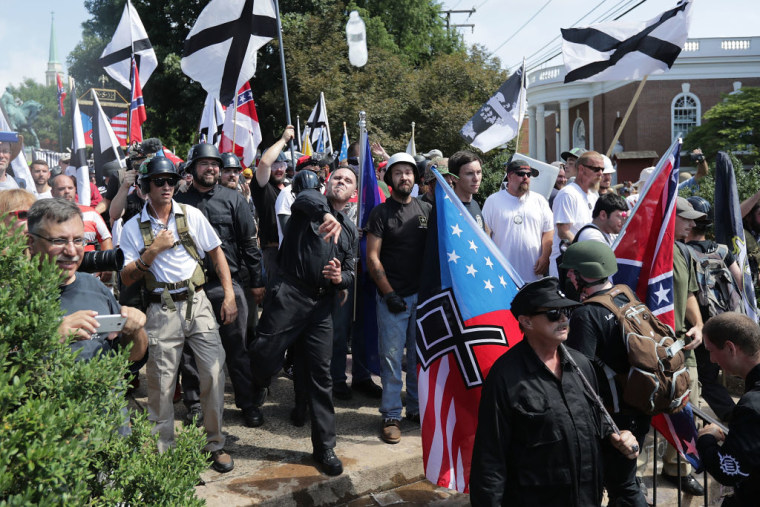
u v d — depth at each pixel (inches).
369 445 186.9
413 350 204.2
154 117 1111.0
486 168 645.3
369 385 228.7
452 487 151.1
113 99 587.5
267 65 1010.7
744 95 1092.5
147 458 94.1
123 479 87.9
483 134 299.6
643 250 176.1
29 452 70.2
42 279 82.2
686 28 258.4
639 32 267.0
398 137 966.4
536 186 285.1
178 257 160.6
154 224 160.4
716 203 239.1
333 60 938.1
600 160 219.8
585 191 223.9
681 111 1300.4
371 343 223.3
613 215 183.9
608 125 1425.9
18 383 72.7
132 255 158.9
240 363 195.2
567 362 117.5
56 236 102.6
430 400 157.1
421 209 199.6
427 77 1001.5
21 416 72.2
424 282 163.0
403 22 1263.5
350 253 182.9
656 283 173.8
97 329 99.6
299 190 178.4
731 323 128.5
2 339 78.6
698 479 197.8
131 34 338.6
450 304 157.8
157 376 159.3
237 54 238.5
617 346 136.1
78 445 76.4
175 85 1047.0
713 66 1277.1
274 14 241.0
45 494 72.6
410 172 193.8
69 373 83.0
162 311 158.7
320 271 168.9
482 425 114.5
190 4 1031.0
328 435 170.7
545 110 1715.1
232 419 203.0
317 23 956.6
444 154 980.6
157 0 1050.1
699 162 346.9
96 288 112.7
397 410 192.2
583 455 113.9
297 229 171.9
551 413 112.3
